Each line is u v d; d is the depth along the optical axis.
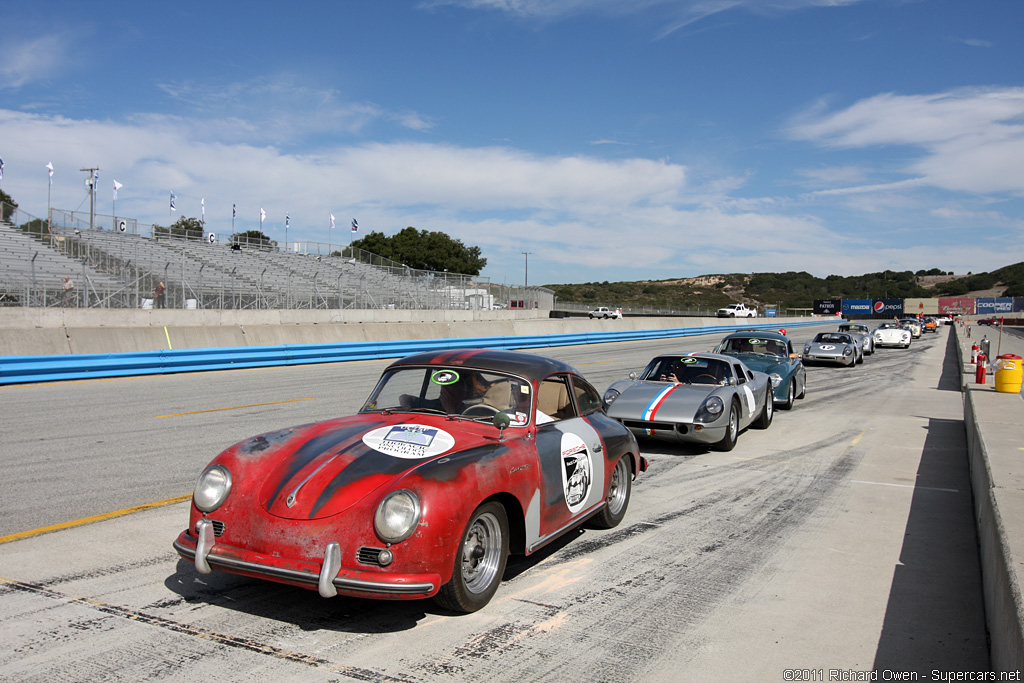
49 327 17.45
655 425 8.54
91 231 29.58
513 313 40.25
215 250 33.25
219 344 19.39
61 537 5.02
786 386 12.68
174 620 3.72
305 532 3.46
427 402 4.71
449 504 3.54
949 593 4.39
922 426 11.21
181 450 7.98
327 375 16.47
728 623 3.88
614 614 3.96
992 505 4.32
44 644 3.42
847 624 3.91
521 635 3.65
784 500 6.59
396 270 39.47
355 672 3.21
